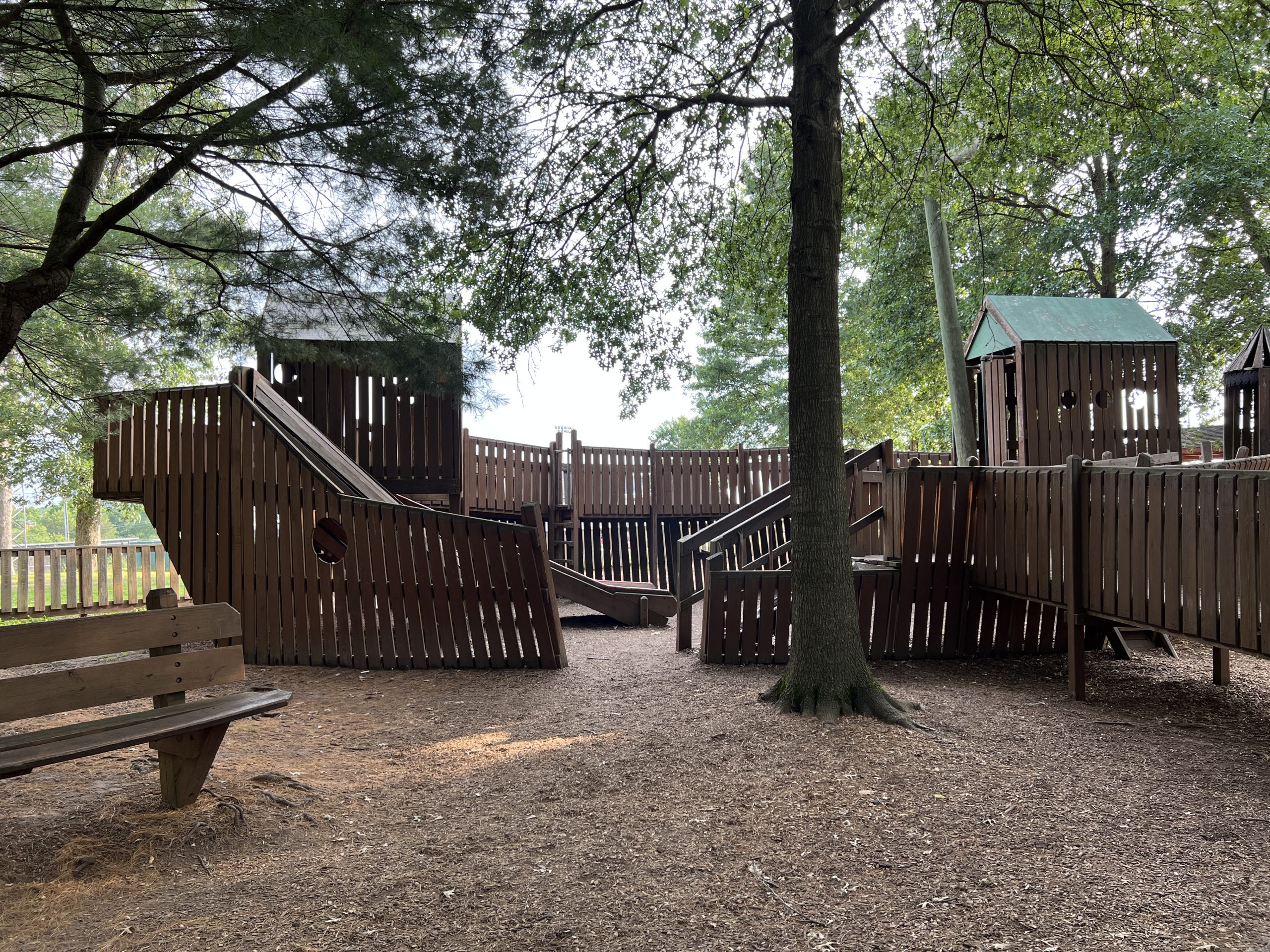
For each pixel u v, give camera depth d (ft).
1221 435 81.10
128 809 11.47
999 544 22.20
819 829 10.70
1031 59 26.61
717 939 8.08
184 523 26.55
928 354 63.67
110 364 22.16
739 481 51.55
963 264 62.03
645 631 32.94
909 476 23.35
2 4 14.69
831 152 17.20
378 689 21.59
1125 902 8.58
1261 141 50.90
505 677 22.65
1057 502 19.53
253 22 14.62
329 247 20.11
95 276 20.30
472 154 19.49
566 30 21.04
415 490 32.14
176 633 11.57
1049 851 9.89
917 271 62.85
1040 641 24.04
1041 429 35.53
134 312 20.65
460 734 16.85
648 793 12.32
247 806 11.84
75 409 23.32
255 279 20.18
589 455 50.16
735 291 30.91
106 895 9.26
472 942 8.07
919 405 89.66
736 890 9.11
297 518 25.25
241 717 11.46
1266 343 42.16
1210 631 15.10
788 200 29.14
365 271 20.58
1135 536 17.08
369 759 15.06
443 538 24.13
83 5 14.65
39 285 17.24
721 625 23.03
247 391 26.91
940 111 30.30
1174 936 7.87
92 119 17.26
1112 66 26.86
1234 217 57.00
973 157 30.76
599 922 8.43
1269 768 13.04
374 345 22.88
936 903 8.69
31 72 18.03
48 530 181.68
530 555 23.54
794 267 17.37
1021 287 58.34
